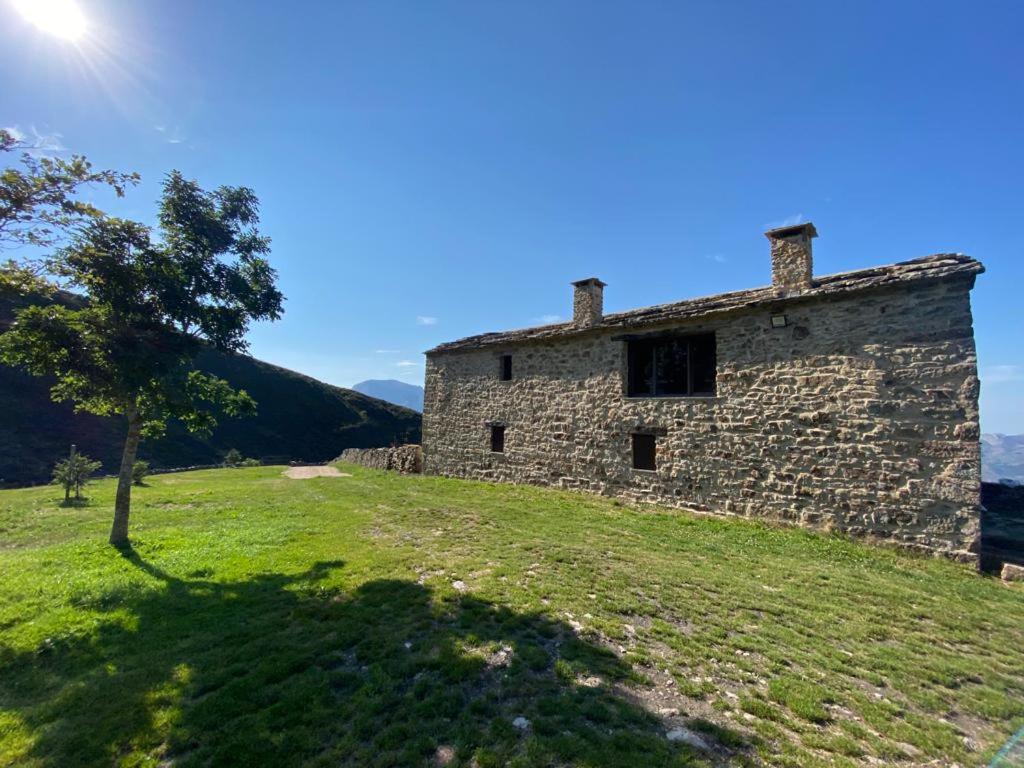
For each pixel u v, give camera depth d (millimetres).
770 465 9344
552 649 4055
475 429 15875
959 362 7449
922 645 4469
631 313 12391
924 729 3170
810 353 8969
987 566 7070
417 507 10828
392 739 2873
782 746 2902
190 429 8422
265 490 14734
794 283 9320
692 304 11164
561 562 6543
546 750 2752
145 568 6621
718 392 10172
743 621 4828
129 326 7059
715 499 10055
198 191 8023
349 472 20531
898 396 7973
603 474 12188
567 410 13195
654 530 8750
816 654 4180
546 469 13586
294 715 3146
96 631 4594
